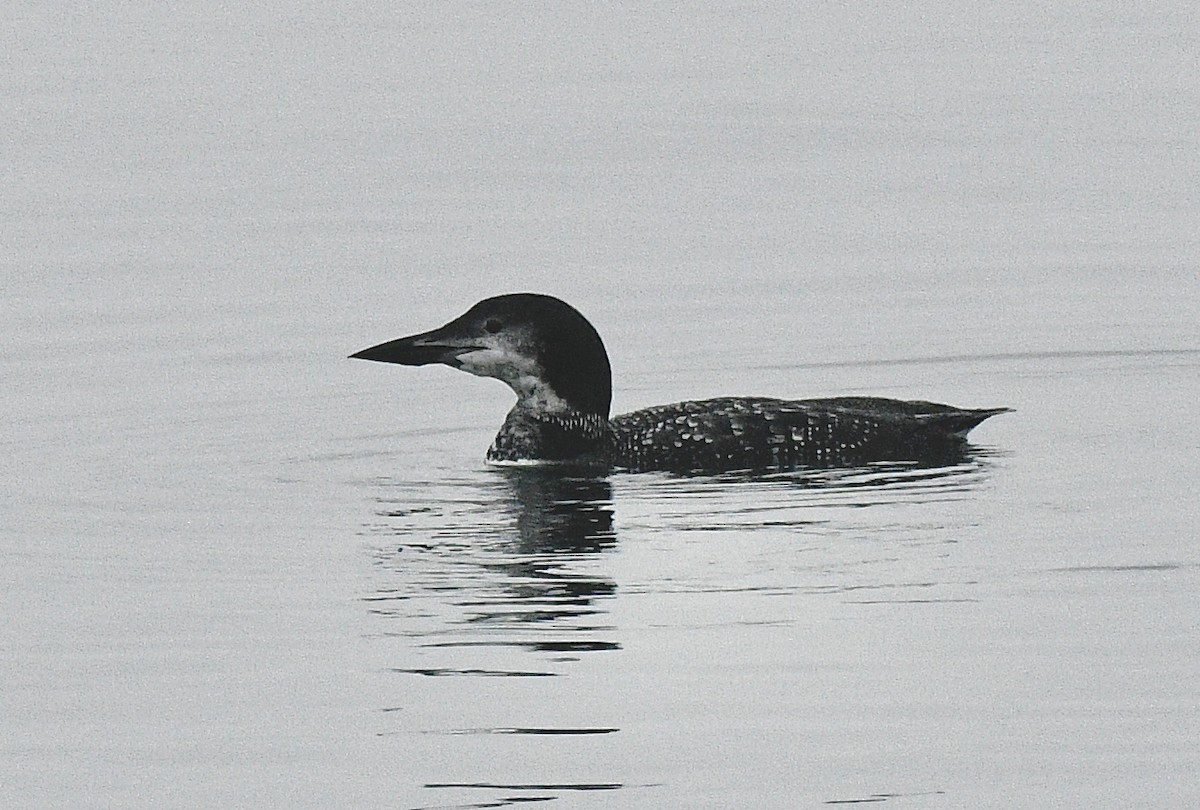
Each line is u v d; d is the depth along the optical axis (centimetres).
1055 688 923
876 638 988
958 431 1327
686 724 899
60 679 969
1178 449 1329
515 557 1130
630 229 2045
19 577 1121
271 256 1952
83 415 1477
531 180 2255
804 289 1822
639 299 1803
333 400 1520
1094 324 1689
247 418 1471
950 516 1180
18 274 1895
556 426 1342
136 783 858
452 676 960
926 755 862
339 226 2066
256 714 924
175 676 970
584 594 1065
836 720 899
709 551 1128
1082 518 1170
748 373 1588
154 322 1734
